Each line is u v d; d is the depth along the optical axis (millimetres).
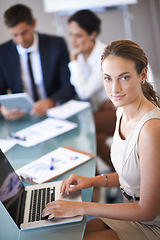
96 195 2412
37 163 1622
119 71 1090
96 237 1241
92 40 2672
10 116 2377
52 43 2783
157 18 4699
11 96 2287
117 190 2457
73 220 1128
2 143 1933
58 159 1643
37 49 2754
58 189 1337
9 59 2748
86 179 1362
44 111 2428
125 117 1306
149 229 1250
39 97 2877
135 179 1246
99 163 2750
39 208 1221
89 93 2727
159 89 4293
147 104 1200
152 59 5004
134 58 1089
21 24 2469
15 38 2555
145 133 1132
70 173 1504
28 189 1363
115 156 1328
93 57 2689
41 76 2818
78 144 1812
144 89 1278
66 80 2797
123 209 1145
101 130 2672
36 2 4422
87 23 2590
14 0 4328
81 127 2068
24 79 2824
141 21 4789
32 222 1145
